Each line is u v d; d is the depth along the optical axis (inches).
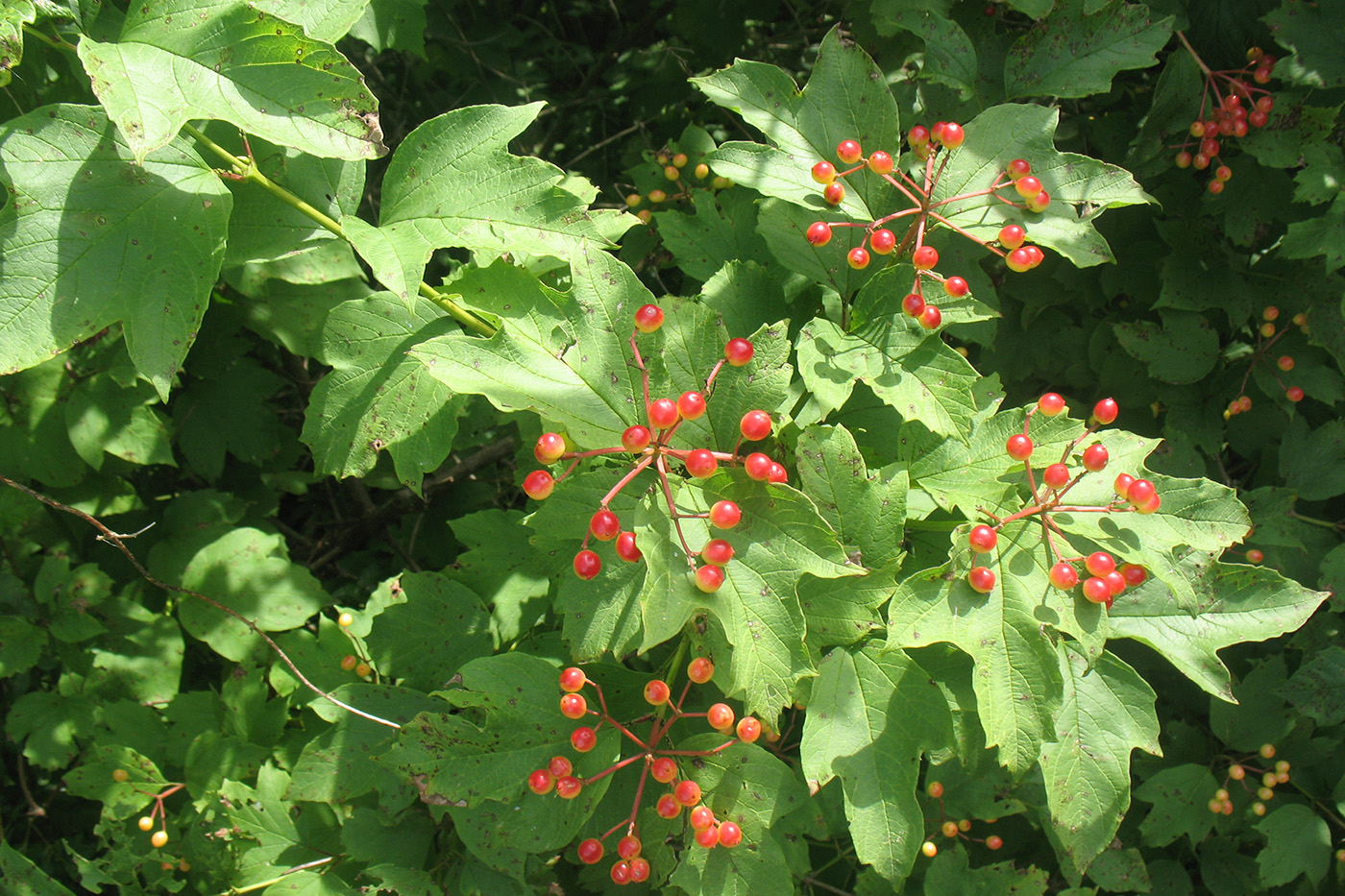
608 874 20.2
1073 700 18.2
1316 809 25.3
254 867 21.2
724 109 32.8
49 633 24.3
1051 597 17.5
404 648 21.4
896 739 17.9
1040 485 18.5
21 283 17.4
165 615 25.3
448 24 36.6
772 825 19.9
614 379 17.6
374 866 19.6
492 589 22.0
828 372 18.6
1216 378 25.5
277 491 29.4
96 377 23.9
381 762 18.5
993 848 24.2
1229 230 24.4
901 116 23.7
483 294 18.2
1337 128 23.5
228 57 17.2
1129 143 25.4
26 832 28.0
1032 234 19.3
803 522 17.0
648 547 16.8
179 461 28.7
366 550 35.3
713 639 17.6
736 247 22.0
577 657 17.1
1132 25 21.4
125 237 17.8
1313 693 24.0
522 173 18.5
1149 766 25.5
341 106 17.3
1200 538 17.9
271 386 26.9
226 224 18.1
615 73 39.9
